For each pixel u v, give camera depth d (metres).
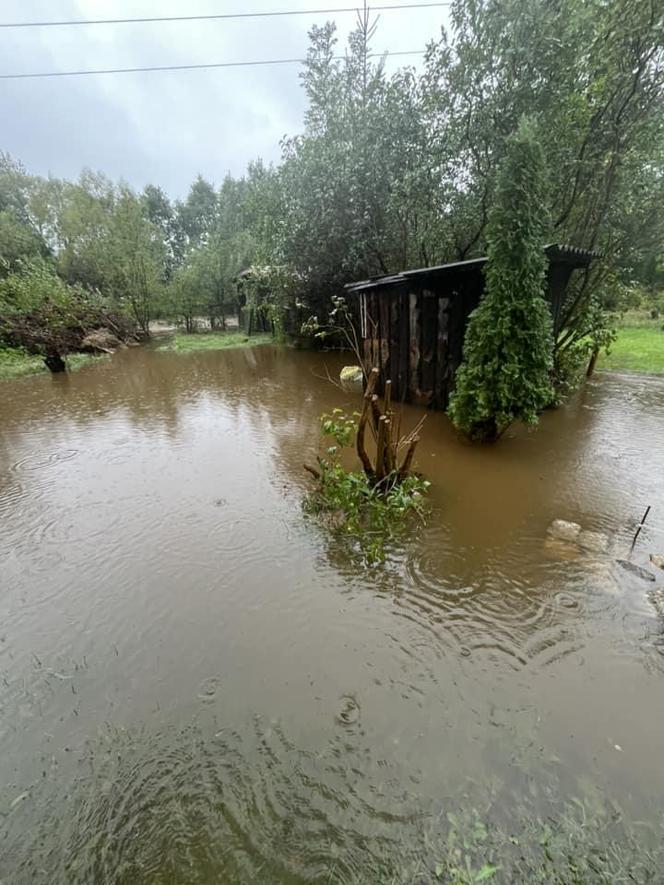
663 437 5.03
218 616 2.41
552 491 3.77
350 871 1.30
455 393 4.95
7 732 1.79
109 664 2.11
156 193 31.78
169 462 4.76
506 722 1.75
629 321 14.40
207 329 19.20
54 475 4.50
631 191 6.00
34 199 19.70
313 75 9.21
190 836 1.41
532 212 4.11
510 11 5.82
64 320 13.16
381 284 6.21
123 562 2.95
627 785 1.51
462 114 6.97
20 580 2.80
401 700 1.86
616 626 2.23
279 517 3.47
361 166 8.43
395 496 3.32
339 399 7.30
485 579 2.63
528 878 1.27
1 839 1.42
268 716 1.80
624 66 5.16
